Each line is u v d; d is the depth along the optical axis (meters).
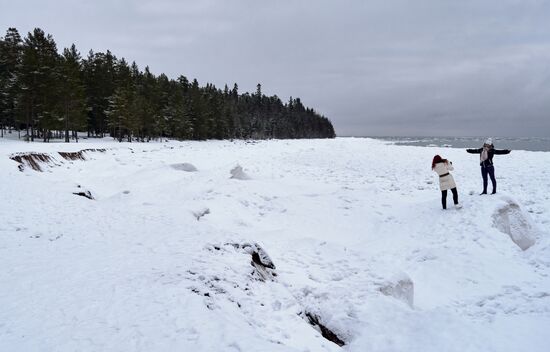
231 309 6.45
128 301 6.13
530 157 34.19
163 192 18.94
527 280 8.97
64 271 7.58
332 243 11.78
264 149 55.81
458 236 11.64
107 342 4.90
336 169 33.72
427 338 5.41
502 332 5.62
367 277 8.19
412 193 20.67
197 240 9.91
